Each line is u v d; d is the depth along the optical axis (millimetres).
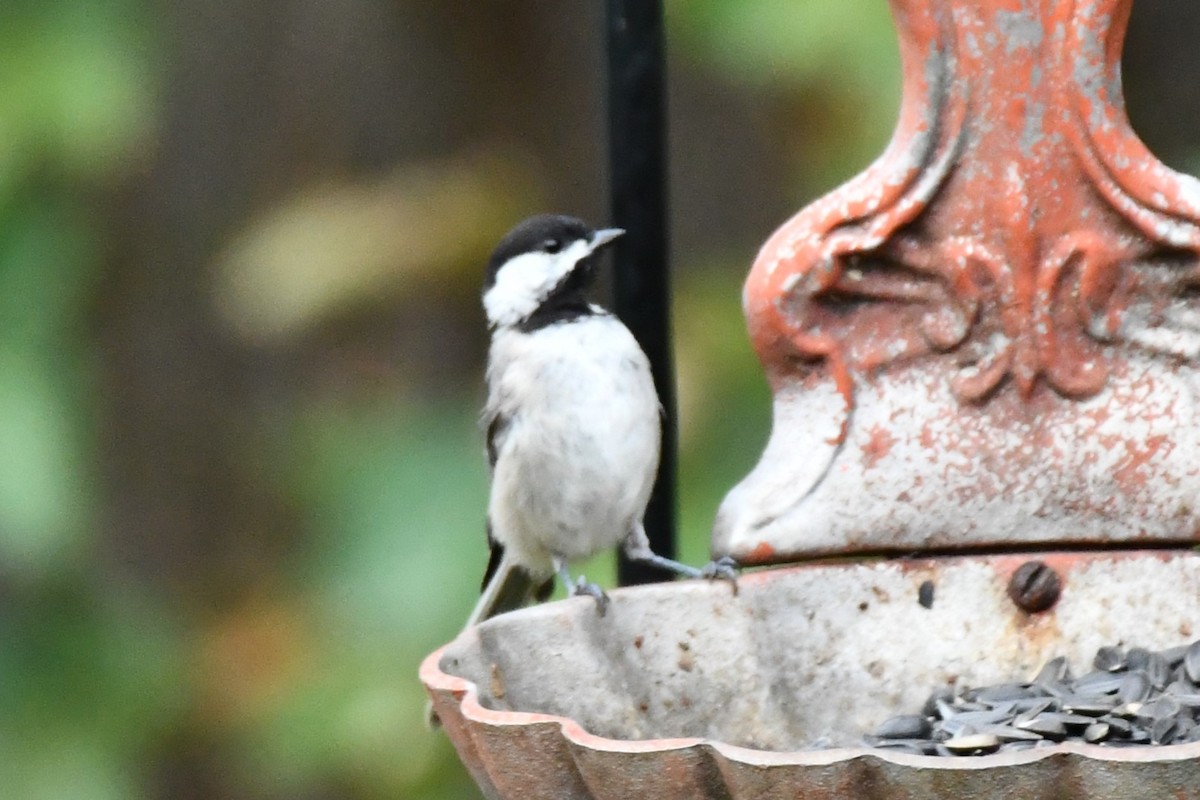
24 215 10617
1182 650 6391
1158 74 12320
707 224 13203
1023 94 6562
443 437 11070
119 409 13766
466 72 13469
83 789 11000
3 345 10531
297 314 11555
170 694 11414
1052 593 6512
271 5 13531
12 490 10250
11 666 11133
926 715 6355
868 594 6508
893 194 6578
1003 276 6582
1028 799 4699
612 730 6172
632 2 7348
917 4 6562
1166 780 4629
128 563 13648
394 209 11844
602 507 8039
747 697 6355
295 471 12156
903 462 6602
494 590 8516
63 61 10523
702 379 10602
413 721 10484
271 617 11781
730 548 6582
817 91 10234
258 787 11883
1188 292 6555
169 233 13719
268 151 13617
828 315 6641
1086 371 6602
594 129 13344
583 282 8281
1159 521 6574
